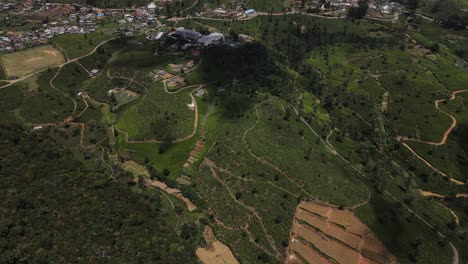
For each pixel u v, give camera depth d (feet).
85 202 441.27
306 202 499.92
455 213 555.69
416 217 510.58
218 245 453.17
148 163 586.86
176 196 523.29
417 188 598.75
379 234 467.11
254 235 458.91
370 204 508.12
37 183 453.17
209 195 520.83
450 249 471.21
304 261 436.35
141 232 422.00
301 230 467.52
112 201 457.27
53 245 372.79
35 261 348.59
